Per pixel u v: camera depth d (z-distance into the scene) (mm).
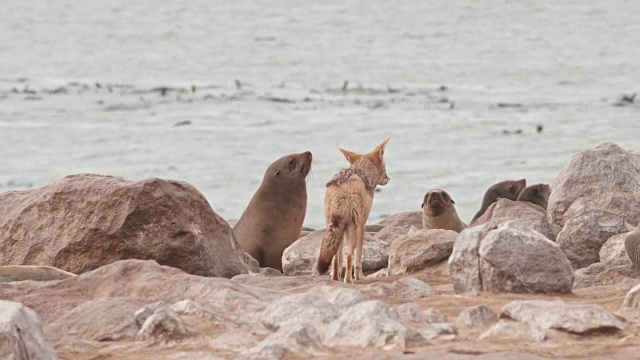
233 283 20875
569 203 36031
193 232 31312
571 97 194125
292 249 36688
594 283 25766
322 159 118000
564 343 16734
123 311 19156
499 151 121625
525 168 107750
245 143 136125
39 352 15664
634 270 25891
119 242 30875
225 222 33406
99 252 31000
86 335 18594
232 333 17984
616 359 15469
